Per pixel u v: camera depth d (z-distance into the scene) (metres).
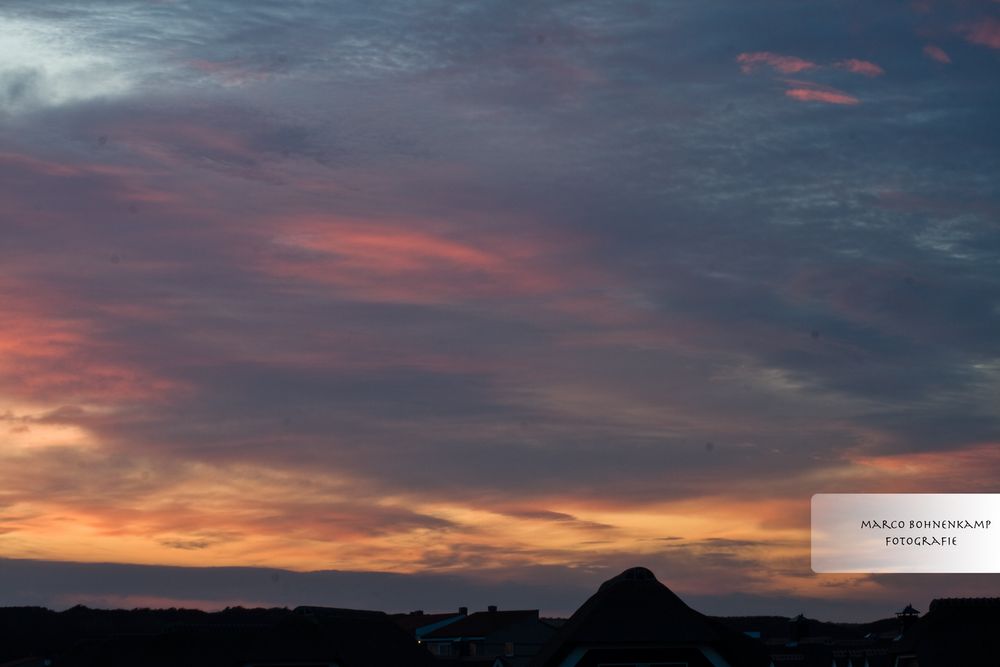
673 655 32.19
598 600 33.12
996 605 35.38
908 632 37.09
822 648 54.38
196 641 40.16
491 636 70.62
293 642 39.94
